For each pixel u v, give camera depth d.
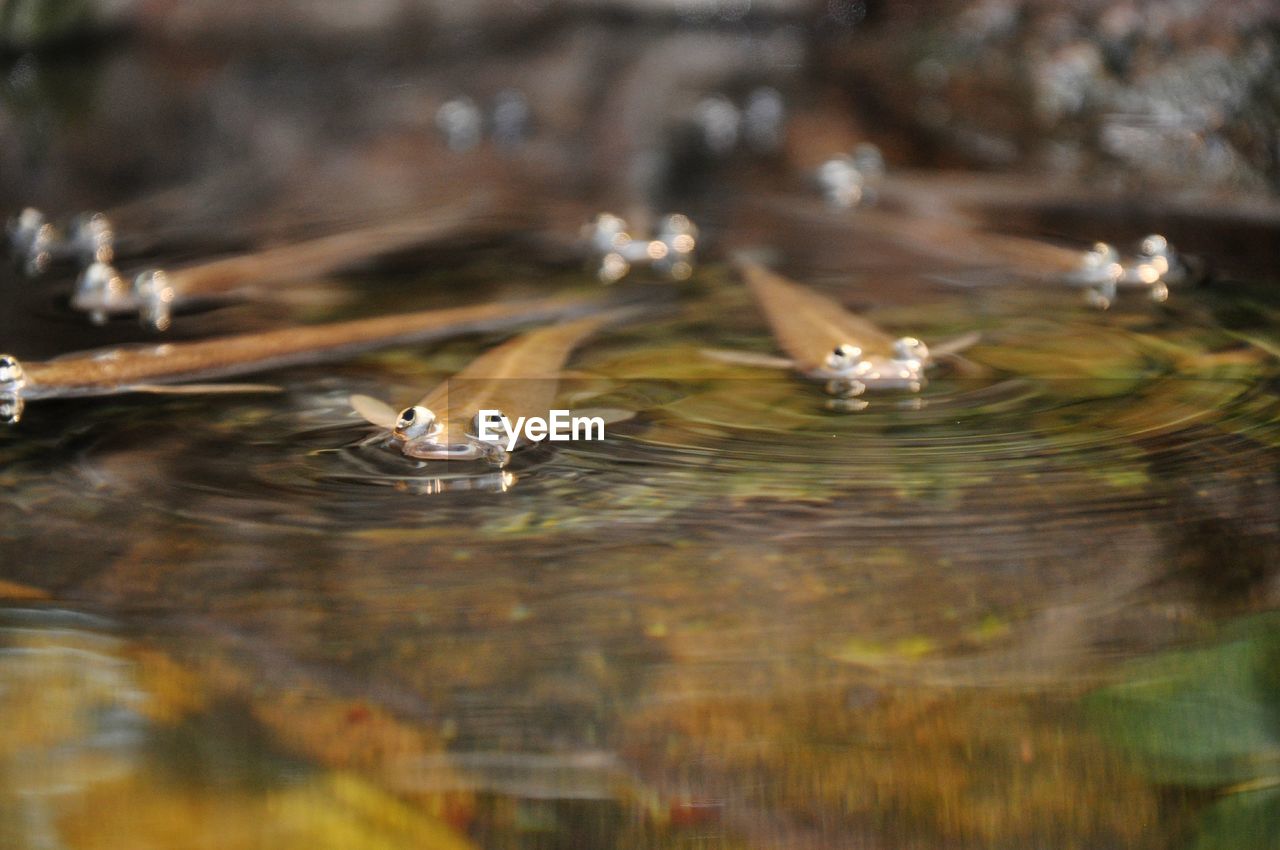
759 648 1.03
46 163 1.57
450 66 2.36
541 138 1.81
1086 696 1.02
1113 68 1.65
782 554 1.05
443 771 1.00
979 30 1.83
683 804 1.00
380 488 1.08
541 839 0.99
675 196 1.51
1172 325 1.22
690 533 1.06
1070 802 1.00
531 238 1.39
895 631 1.03
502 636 1.03
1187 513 1.07
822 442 1.11
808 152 1.66
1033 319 1.23
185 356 1.17
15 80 2.03
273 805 1.00
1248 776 1.01
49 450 1.10
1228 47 1.60
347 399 1.14
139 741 1.01
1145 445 1.10
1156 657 1.03
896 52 1.93
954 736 1.01
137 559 1.05
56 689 1.01
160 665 1.02
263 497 1.08
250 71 2.23
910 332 1.21
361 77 2.24
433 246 1.38
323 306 1.26
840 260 1.34
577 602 1.04
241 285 1.29
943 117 1.71
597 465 1.09
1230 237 1.37
